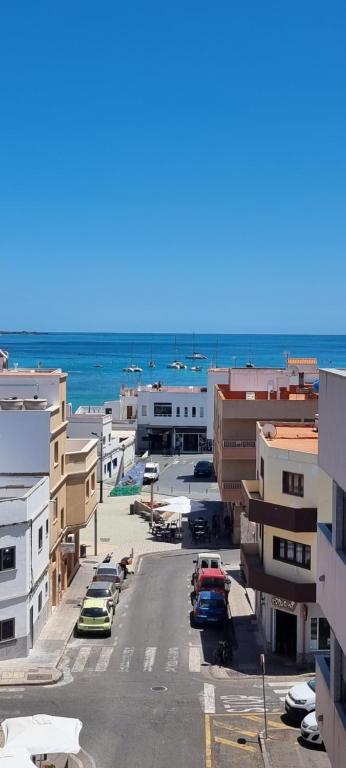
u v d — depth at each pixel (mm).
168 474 98438
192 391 118875
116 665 38156
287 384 76875
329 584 19188
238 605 49438
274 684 35969
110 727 30812
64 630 43219
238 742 29672
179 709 32750
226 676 37000
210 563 53969
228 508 71312
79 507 51875
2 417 45688
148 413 117562
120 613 47125
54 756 28203
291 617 40125
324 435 19469
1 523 37969
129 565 58000
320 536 20438
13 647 38625
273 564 40594
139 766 27750
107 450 92500
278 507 39125
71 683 35594
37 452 45750
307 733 29453
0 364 66625
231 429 64875
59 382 50125
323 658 21453
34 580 40562
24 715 31703
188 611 47594
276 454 40312
